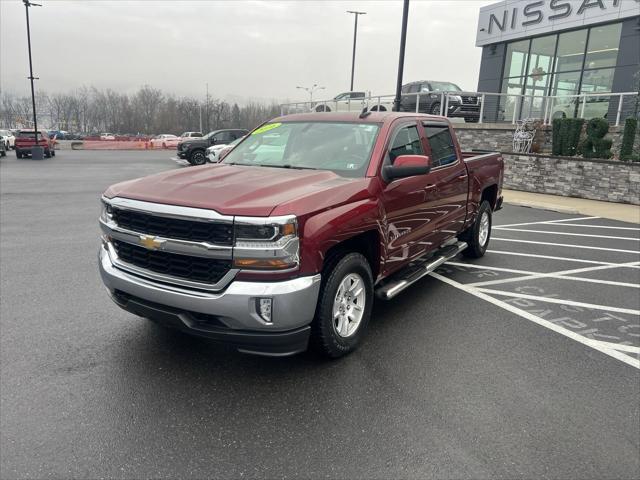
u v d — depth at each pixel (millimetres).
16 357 3775
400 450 2771
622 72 19016
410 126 4828
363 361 3836
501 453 2756
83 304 4938
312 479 2539
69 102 113188
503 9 23453
